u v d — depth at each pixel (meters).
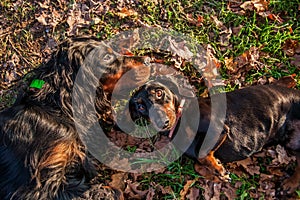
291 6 1.41
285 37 1.36
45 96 1.10
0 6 1.44
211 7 1.43
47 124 1.06
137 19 1.41
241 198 1.20
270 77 1.33
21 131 1.04
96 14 1.42
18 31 1.43
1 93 1.38
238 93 1.21
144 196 1.23
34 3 1.44
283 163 1.23
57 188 1.07
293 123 1.19
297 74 1.32
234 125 1.18
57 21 1.42
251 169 1.22
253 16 1.40
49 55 1.39
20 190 1.03
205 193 1.21
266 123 1.18
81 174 1.16
